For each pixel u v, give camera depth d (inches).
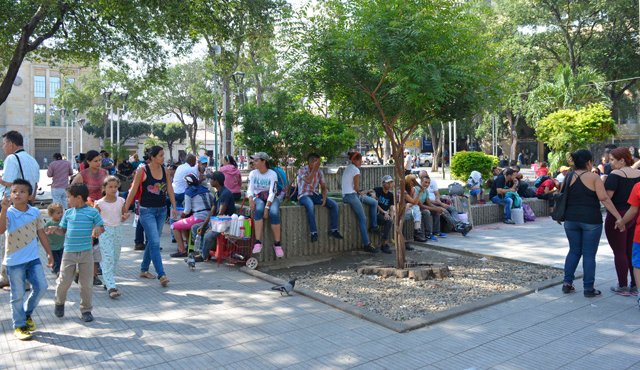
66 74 799.1
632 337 189.2
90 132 2422.5
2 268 252.5
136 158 642.2
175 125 2402.8
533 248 365.1
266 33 647.8
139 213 261.7
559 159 730.2
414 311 217.5
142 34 626.2
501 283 266.2
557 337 189.5
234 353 174.4
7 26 560.1
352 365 164.7
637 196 219.9
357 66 261.4
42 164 2571.4
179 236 338.6
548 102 961.5
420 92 244.2
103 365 164.4
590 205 239.1
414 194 394.6
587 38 1321.4
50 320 207.2
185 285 264.7
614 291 249.1
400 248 287.4
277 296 243.9
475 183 529.3
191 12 560.4
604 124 714.2
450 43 248.8
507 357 171.0
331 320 208.8
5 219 183.6
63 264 203.6
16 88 2474.2
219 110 1359.5
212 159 1150.3
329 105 313.0
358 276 285.6
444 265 299.1
